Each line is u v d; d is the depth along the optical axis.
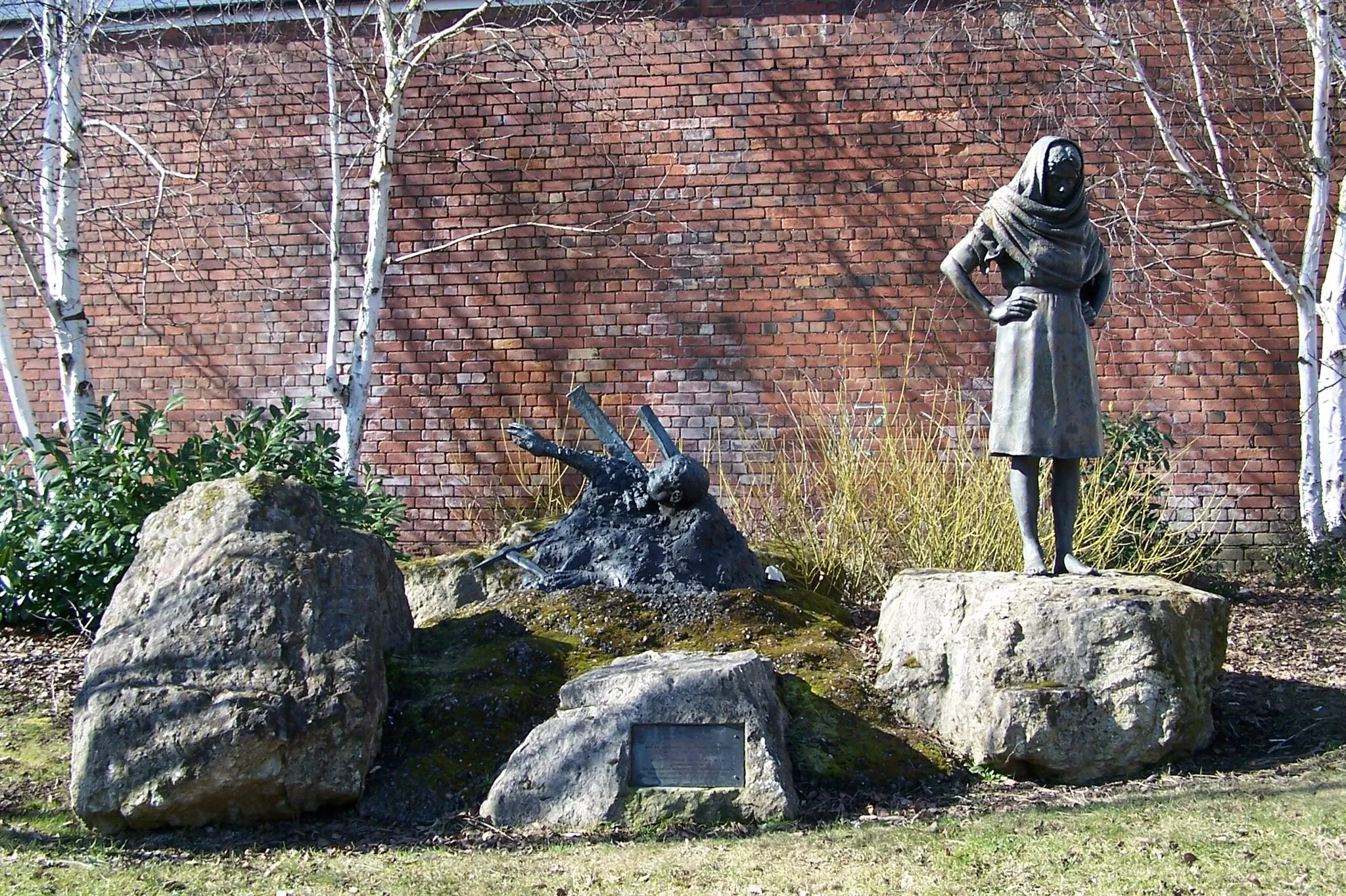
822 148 11.83
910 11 11.70
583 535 7.33
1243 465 11.42
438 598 7.44
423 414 12.22
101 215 12.54
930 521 8.60
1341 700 6.74
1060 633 5.84
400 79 10.93
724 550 7.27
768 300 11.85
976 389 11.56
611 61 12.06
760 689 5.61
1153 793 5.48
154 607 5.58
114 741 5.20
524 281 12.13
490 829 5.25
